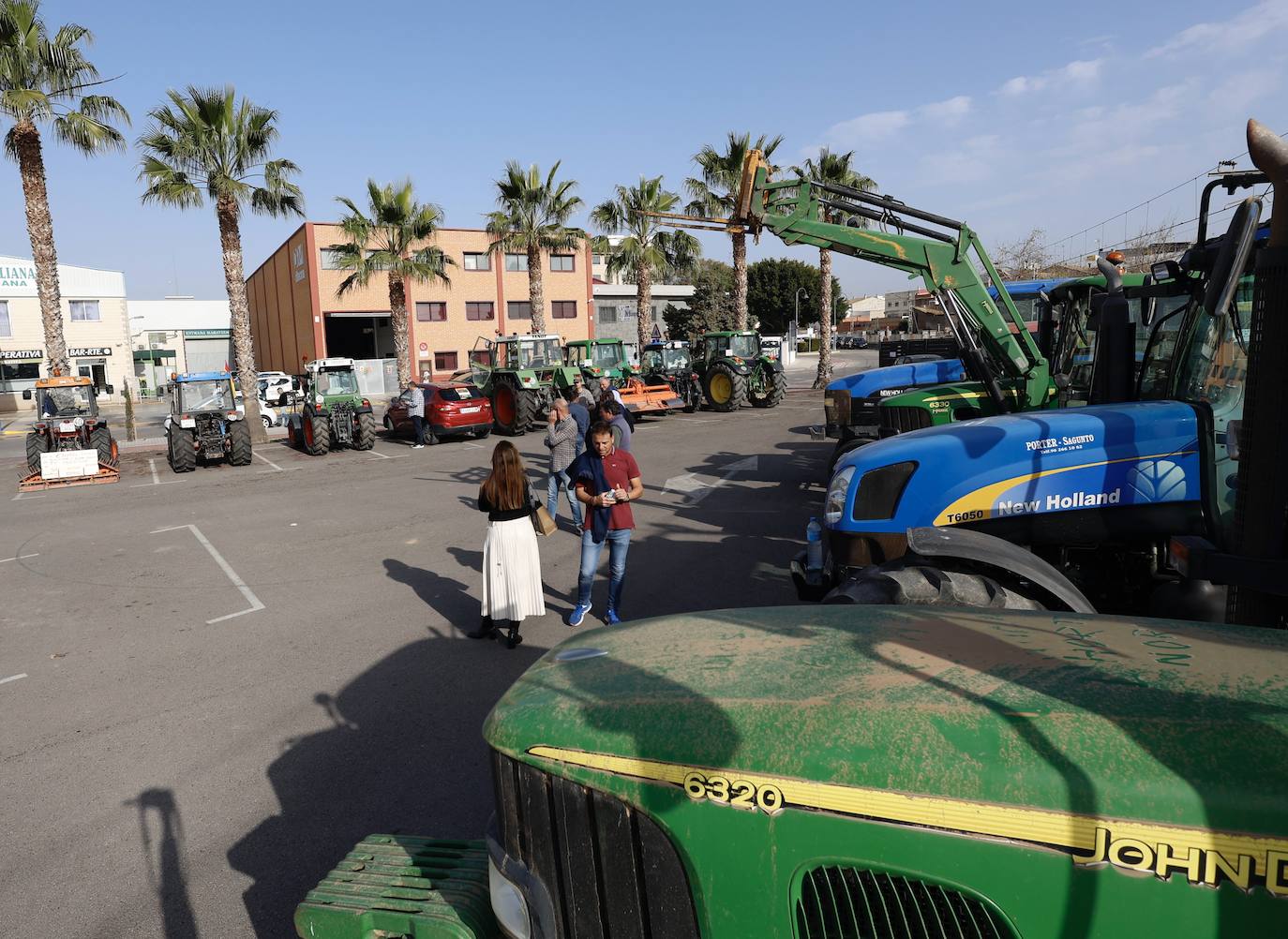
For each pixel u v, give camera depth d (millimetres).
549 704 1767
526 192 29016
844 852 1388
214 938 3045
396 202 26438
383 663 5703
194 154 19438
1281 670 1546
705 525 9469
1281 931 1160
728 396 23234
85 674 5703
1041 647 1753
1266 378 2320
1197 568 2545
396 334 27156
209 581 7969
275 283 50250
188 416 16141
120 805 3988
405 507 11430
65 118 17266
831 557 4586
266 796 4031
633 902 1585
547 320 45188
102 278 43094
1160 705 1415
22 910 3240
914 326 19031
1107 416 4059
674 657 1885
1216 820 1192
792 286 67938
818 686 1624
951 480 4215
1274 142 2139
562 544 9016
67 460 14961
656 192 30328
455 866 2277
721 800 1476
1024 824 1276
